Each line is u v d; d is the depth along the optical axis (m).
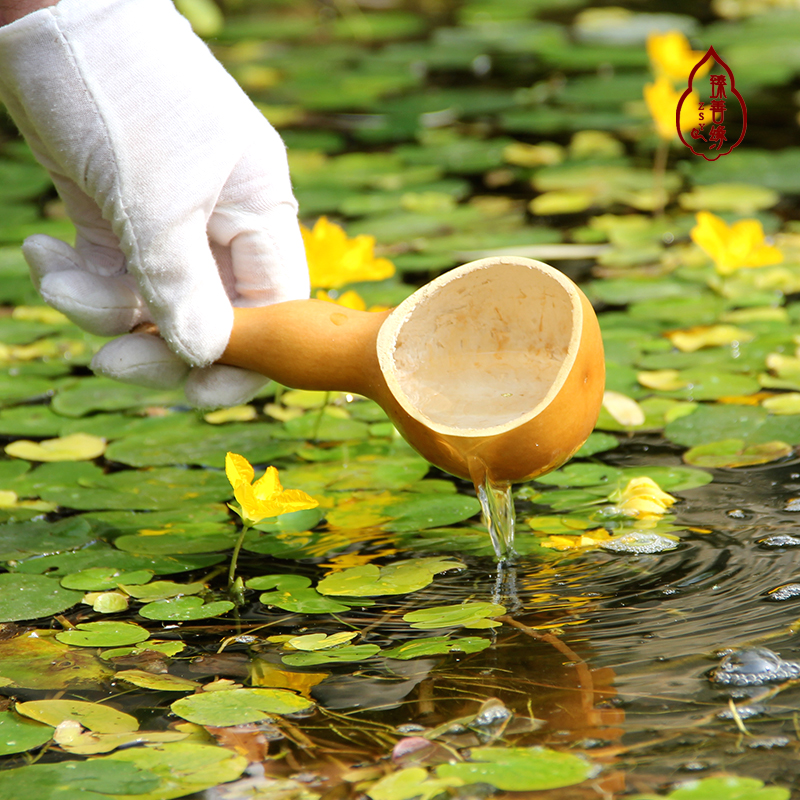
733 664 2.31
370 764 2.28
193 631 2.35
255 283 2.37
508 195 3.30
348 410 2.53
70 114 2.33
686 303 2.63
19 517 2.42
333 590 2.36
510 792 2.26
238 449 2.48
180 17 2.35
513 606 2.35
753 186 3.25
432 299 2.35
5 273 2.79
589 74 4.73
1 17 2.34
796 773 2.26
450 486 2.44
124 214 2.33
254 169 2.35
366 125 4.13
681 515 2.40
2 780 2.27
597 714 2.29
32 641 2.34
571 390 2.32
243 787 2.27
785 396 2.50
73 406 2.53
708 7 5.80
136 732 2.29
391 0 6.24
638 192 3.28
